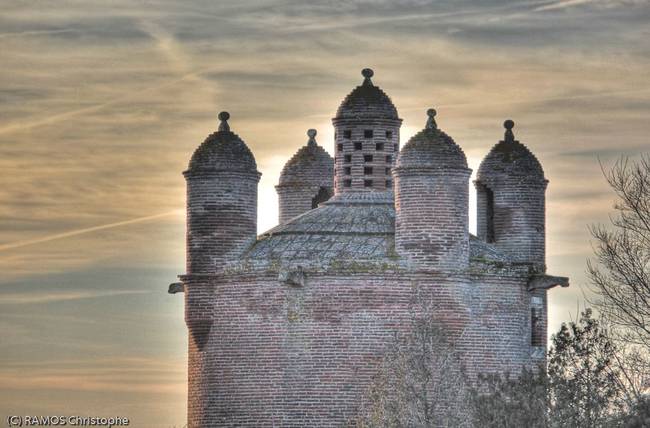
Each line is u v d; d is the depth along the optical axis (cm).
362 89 13875
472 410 12012
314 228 13562
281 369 13275
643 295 13325
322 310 13250
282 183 14812
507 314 13512
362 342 13188
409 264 13200
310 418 13200
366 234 13462
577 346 12300
